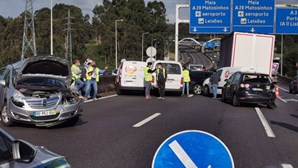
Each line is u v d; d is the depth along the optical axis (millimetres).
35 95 10742
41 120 10602
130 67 22969
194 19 33031
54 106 10719
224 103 19672
